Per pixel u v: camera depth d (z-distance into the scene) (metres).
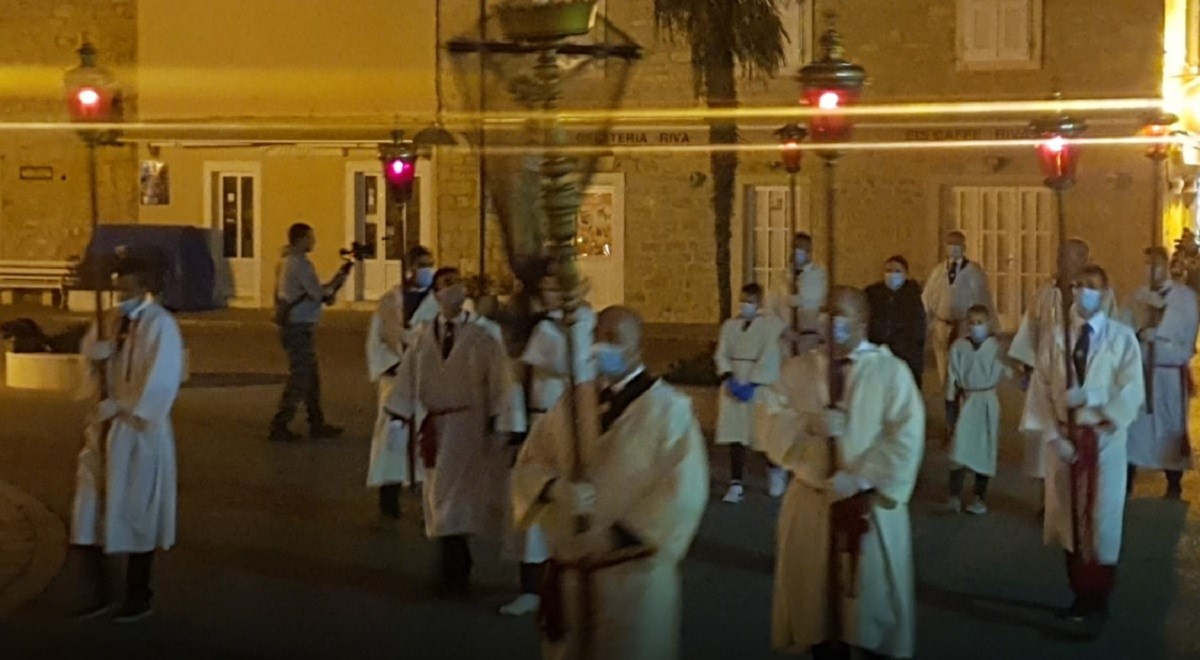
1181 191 27.20
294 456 14.48
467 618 9.23
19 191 32.31
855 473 7.40
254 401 18.03
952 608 9.50
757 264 28.64
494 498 9.57
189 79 31.48
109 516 8.93
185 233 29.41
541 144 7.39
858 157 28.19
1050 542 9.30
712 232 28.81
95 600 9.27
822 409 7.50
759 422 7.79
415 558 10.67
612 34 7.63
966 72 27.77
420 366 9.68
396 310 12.03
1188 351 13.11
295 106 31.08
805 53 28.06
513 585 9.97
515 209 8.09
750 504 12.48
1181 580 10.27
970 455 12.08
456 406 9.61
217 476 13.46
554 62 6.69
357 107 30.69
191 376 20.34
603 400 6.36
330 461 14.23
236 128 31.36
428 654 8.52
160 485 9.03
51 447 14.71
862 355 7.51
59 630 8.91
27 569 10.24
